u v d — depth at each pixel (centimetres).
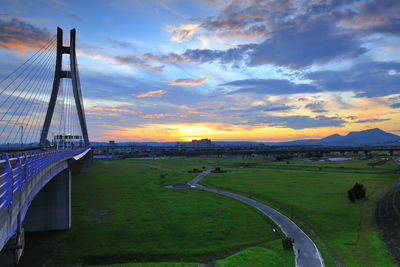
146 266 3312
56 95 11262
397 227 4419
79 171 13200
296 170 12888
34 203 4534
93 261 3541
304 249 3728
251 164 16812
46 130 10488
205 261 3519
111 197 7019
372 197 6644
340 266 3269
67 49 12012
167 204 6247
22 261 3550
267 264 3238
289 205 5972
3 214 1162
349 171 11994
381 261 3372
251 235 4325
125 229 4562
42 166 2509
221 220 4991
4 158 1225
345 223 4812
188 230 4506
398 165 14125
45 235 4347
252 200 6719
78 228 4625
